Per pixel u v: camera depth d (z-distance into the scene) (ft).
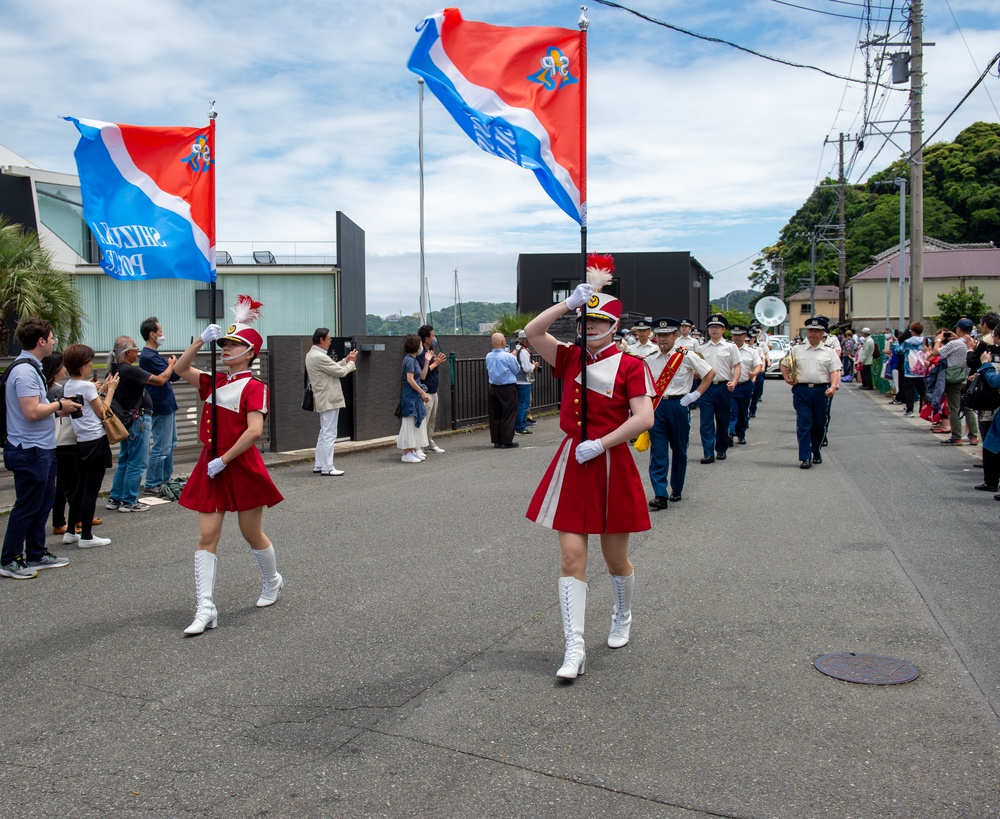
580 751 12.52
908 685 14.70
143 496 33.24
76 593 20.98
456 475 37.93
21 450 22.30
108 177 20.34
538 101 17.03
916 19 71.05
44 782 11.85
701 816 10.76
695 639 17.13
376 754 12.53
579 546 15.44
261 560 19.40
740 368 41.32
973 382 32.37
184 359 18.69
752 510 29.35
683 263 167.94
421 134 93.30
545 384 69.67
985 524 26.50
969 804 10.95
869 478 35.40
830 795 11.21
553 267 164.86
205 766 12.25
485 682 15.12
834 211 218.59
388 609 19.30
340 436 47.62
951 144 201.57
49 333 22.77
